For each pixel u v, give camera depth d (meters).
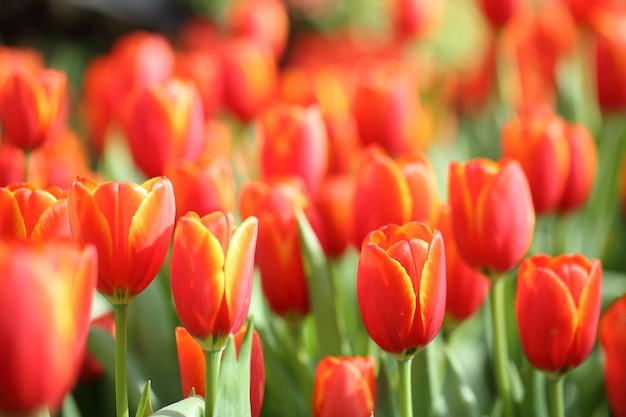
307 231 1.36
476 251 1.31
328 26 4.79
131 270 1.18
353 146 1.75
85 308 1.07
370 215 1.36
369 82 1.66
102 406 1.47
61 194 1.23
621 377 1.31
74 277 1.07
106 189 1.17
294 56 4.22
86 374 1.44
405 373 1.22
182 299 1.17
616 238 1.83
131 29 4.39
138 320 1.41
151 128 1.46
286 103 1.91
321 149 1.50
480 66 2.55
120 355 1.20
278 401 1.39
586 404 1.50
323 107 1.80
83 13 4.27
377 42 3.32
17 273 1.03
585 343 1.26
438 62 4.33
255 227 1.17
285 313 1.38
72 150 1.70
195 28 4.07
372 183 1.36
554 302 1.25
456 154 1.98
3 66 1.73
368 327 1.21
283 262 1.36
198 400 1.20
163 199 1.17
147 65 1.87
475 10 4.66
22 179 1.45
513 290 1.54
